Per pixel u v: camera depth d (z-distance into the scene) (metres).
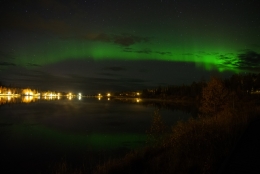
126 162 11.23
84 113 49.03
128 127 29.61
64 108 63.31
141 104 86.44
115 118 39.69
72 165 14.43
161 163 10.60
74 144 20.36
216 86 25.83
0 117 41.03
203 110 26.47
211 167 8.57
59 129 28.55
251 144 11.01
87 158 15.94
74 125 31.78
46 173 13.24
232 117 18.14
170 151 11.80
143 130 27.00
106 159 15.38
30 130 27.91
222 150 10.35
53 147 19.39
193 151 10.81
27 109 58.66
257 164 8.42
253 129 14.48
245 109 24.11
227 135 12.62
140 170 10.33
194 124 15.20
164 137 16.36
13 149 18.77
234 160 8.85
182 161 9.95
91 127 29.98
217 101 25.38
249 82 67.94
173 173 8.93
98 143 20.59
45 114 46.59
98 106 73.62
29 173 13.34
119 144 19.89
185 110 55.47
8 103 84.50
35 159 16.02
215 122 16.09
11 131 27.16
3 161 15.59
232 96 26.20
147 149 13.43
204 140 11.61
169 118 37.78
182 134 13.55
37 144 20.55
